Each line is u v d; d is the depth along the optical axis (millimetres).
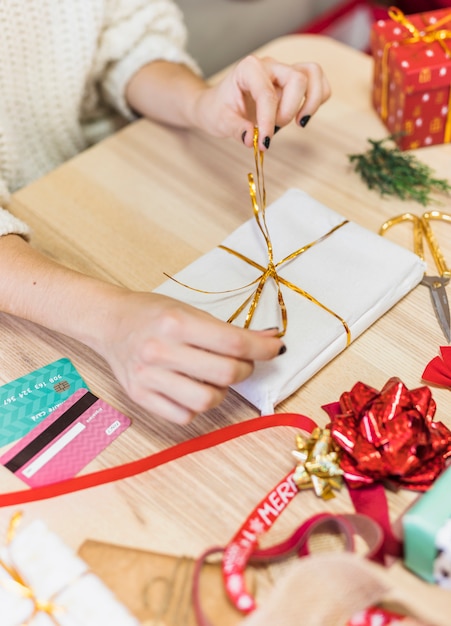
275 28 1554
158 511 673
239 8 1496
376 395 687
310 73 885
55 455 709
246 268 786
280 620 577
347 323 744
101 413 733
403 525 612
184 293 771
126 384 707
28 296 775
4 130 917
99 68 1034
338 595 582
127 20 1018
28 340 788
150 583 635
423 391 681
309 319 741
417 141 932
